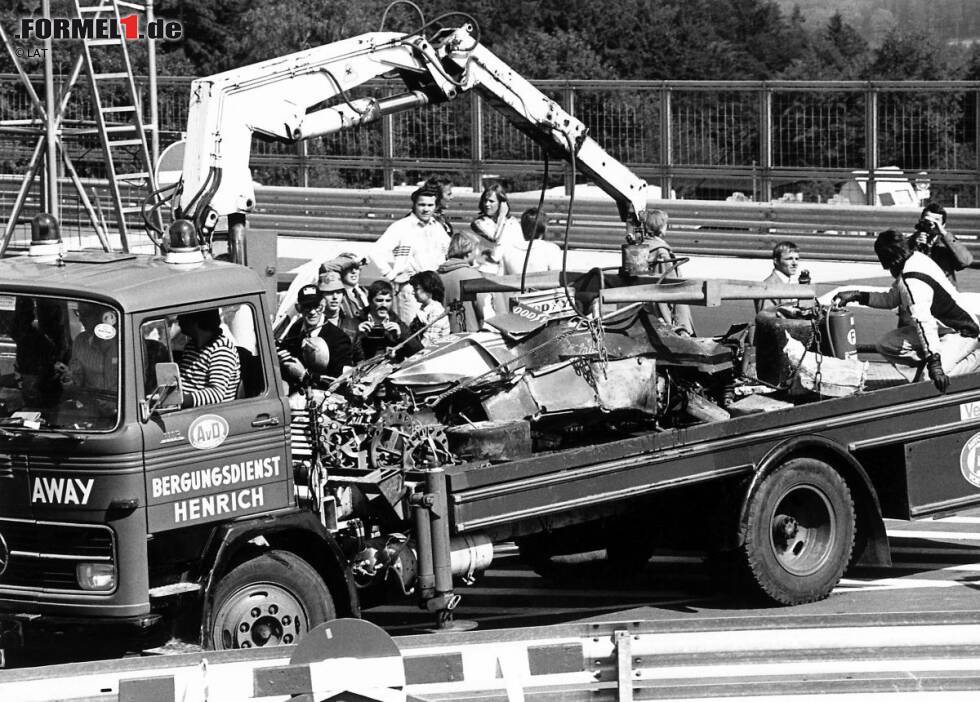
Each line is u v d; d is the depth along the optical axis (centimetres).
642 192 3222
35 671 1688
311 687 1614
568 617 2669
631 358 2641
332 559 2239
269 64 2723
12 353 2141
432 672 1706
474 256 3622
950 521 3341
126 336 2080
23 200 4909
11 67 7438
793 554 2672
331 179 7806
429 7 13950
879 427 2764
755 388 2848
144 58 7256
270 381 2234
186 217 2641
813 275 5962
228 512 2177
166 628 2164
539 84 6881
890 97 6244
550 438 2600
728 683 1773
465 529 2298
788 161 6512
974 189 6178
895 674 1784
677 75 16075
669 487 2523
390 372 2508
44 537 2119
